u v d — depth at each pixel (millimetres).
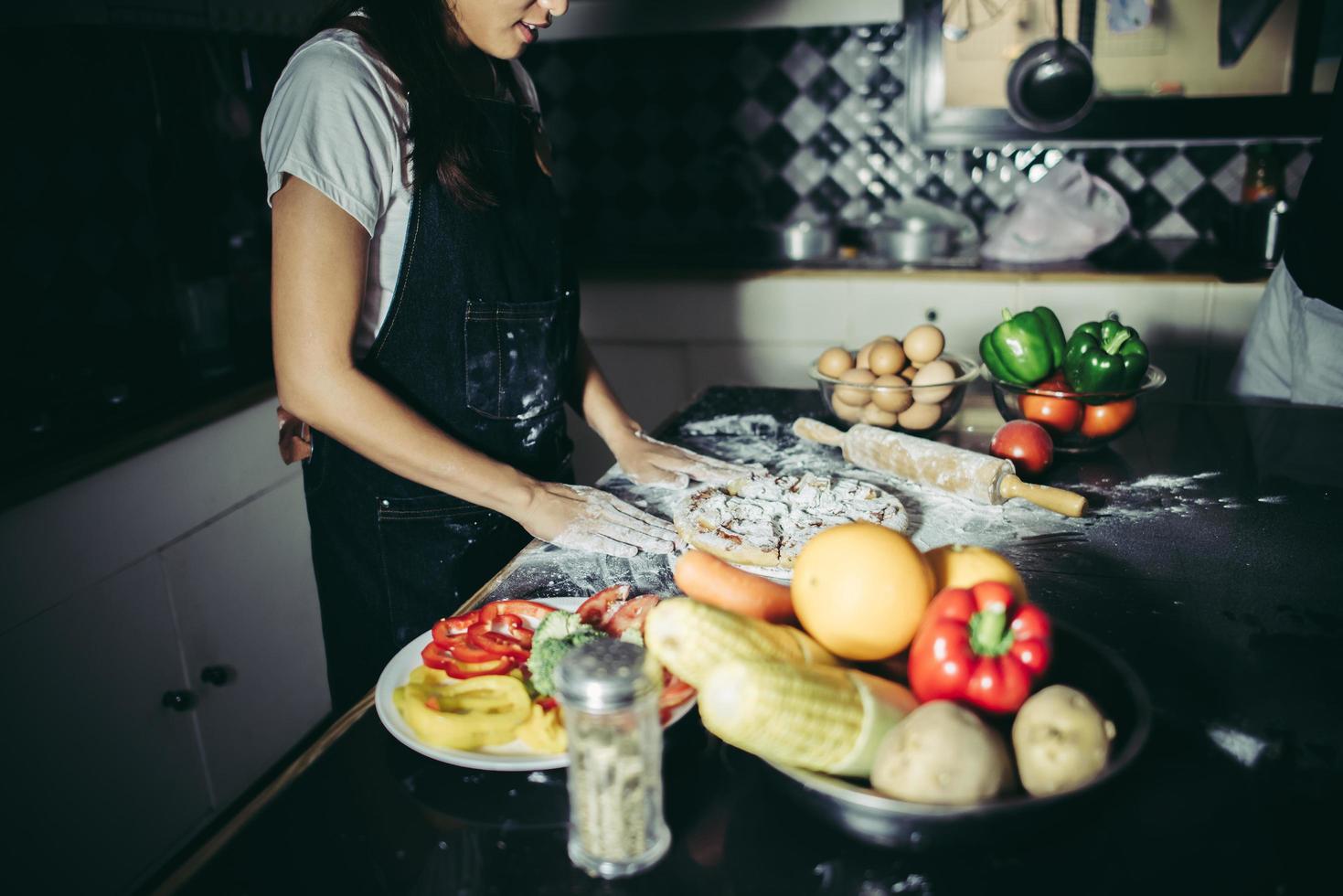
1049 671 702
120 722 1642
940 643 648
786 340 2760
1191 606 904
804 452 1335
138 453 1636
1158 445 1319
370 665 1297
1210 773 680
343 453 1206
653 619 650
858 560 688
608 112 3184
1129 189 2939
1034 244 2734
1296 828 627
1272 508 1111
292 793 685
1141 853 610
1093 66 2814
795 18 2861
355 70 1055
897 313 2676
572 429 2875
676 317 2797
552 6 1117
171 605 1729
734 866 608
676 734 740
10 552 1430
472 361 1215
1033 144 2926
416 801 678
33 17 1720
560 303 1328
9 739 1450
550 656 726
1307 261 1713
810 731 602
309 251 1028
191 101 2049
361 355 1189
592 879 603
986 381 1624
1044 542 1044
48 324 1792
